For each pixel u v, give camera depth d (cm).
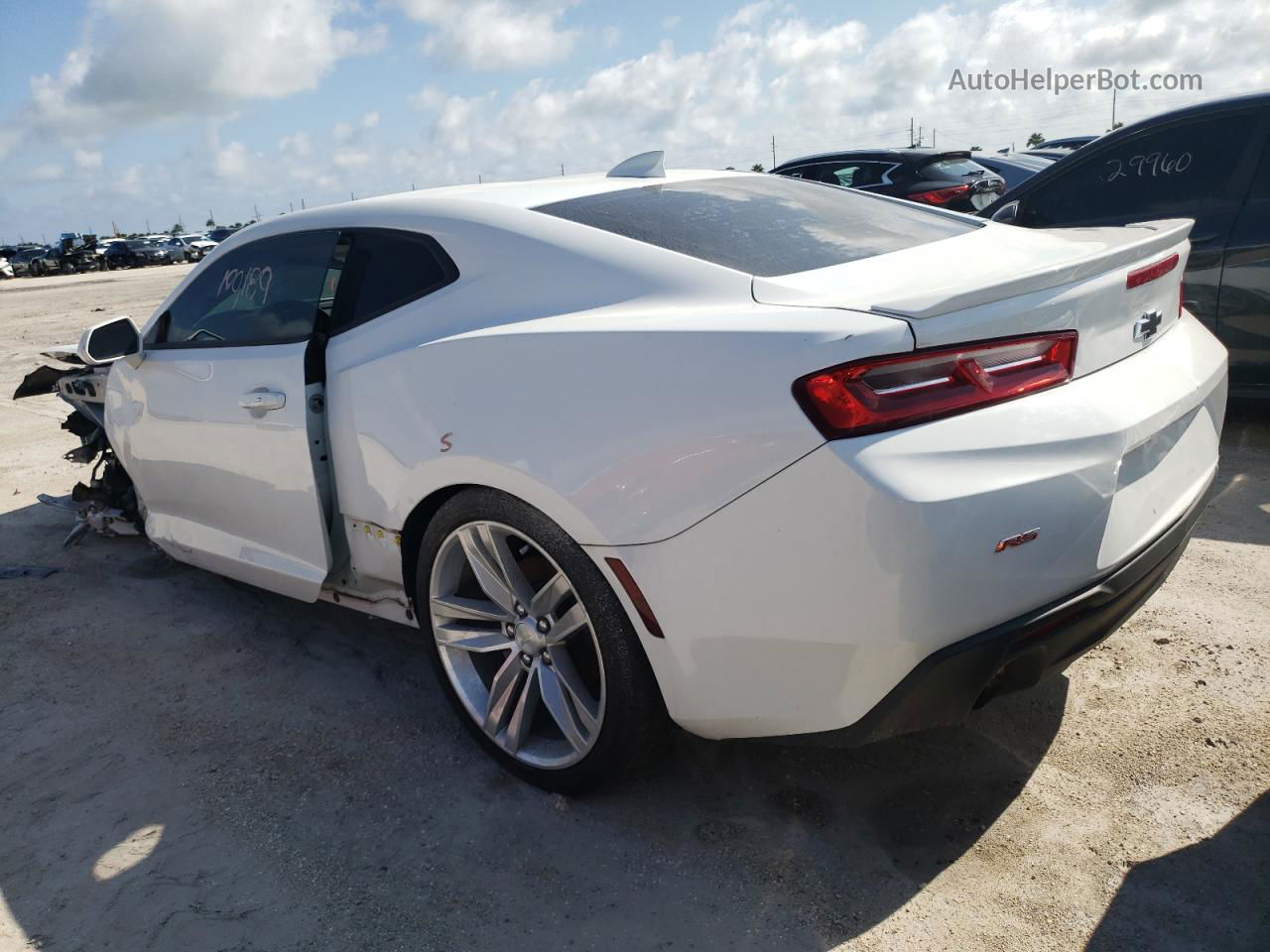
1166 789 229
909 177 895
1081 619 199
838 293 203
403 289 264
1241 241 447
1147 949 185
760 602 190
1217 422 253
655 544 199
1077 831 218
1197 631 298
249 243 319
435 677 308
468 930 202
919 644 179
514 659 243
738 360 188
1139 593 215
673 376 196
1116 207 494
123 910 212
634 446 200
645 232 240
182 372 323
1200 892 198
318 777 258
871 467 174
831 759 251
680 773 250
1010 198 541
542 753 244
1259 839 211
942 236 259
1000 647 186
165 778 262
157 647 341
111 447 407
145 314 1570
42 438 653
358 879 219
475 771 257
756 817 231
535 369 218
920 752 251
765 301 205
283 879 220
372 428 258
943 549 174
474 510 233
